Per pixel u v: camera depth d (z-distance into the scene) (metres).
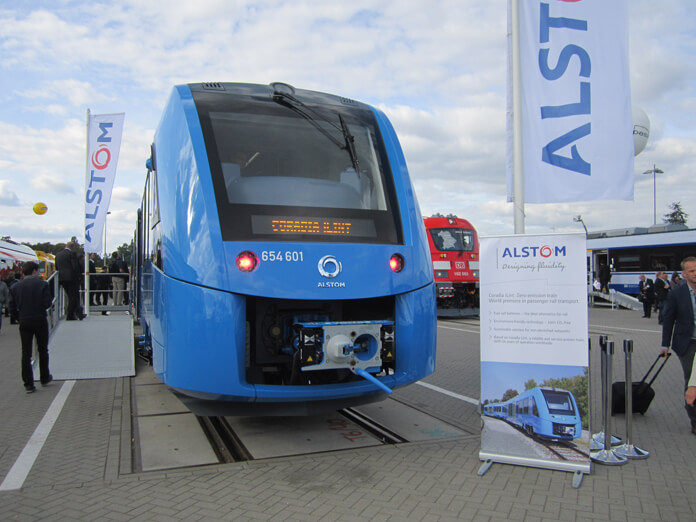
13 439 5.24
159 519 3.57
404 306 4.71
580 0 5.92
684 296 5.66
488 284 4.69
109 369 8.12
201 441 5.23
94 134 12.82
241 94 5.14
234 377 4.16
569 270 4.47
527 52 6.05
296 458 4.71
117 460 4.66
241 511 3.69
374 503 3.82
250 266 4.20
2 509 3.70
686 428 5.76
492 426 4.64
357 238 4.63
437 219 18.98
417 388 7.64
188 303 4.18
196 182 4.43
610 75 5.86
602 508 3.76
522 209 6.07
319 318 4.71
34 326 7.33
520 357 4.58
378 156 5.25
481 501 3.86
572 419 4.41
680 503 3.85
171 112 4.97
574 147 5.90
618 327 16.23
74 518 3.57
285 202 4.56
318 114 5.23
